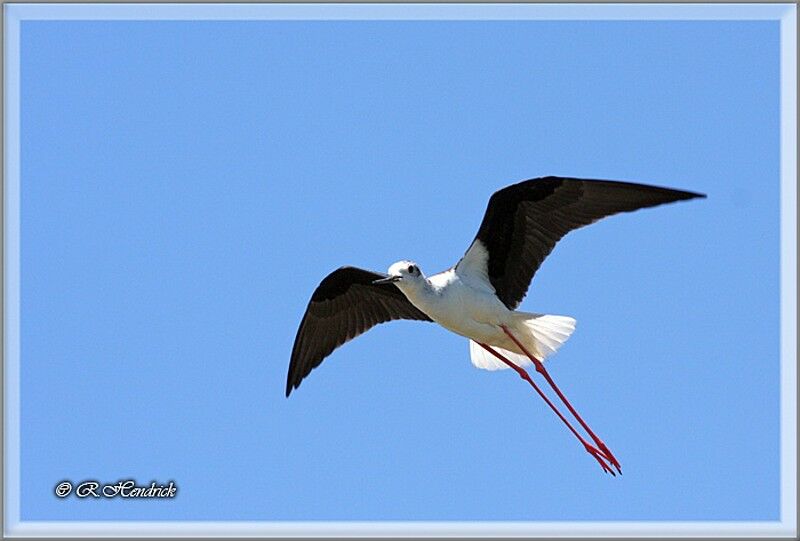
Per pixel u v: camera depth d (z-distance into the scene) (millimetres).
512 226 13984
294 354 15945
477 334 13914
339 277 15375
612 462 13617
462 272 13992
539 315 13781
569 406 13805
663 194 13188
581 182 13445
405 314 15711
